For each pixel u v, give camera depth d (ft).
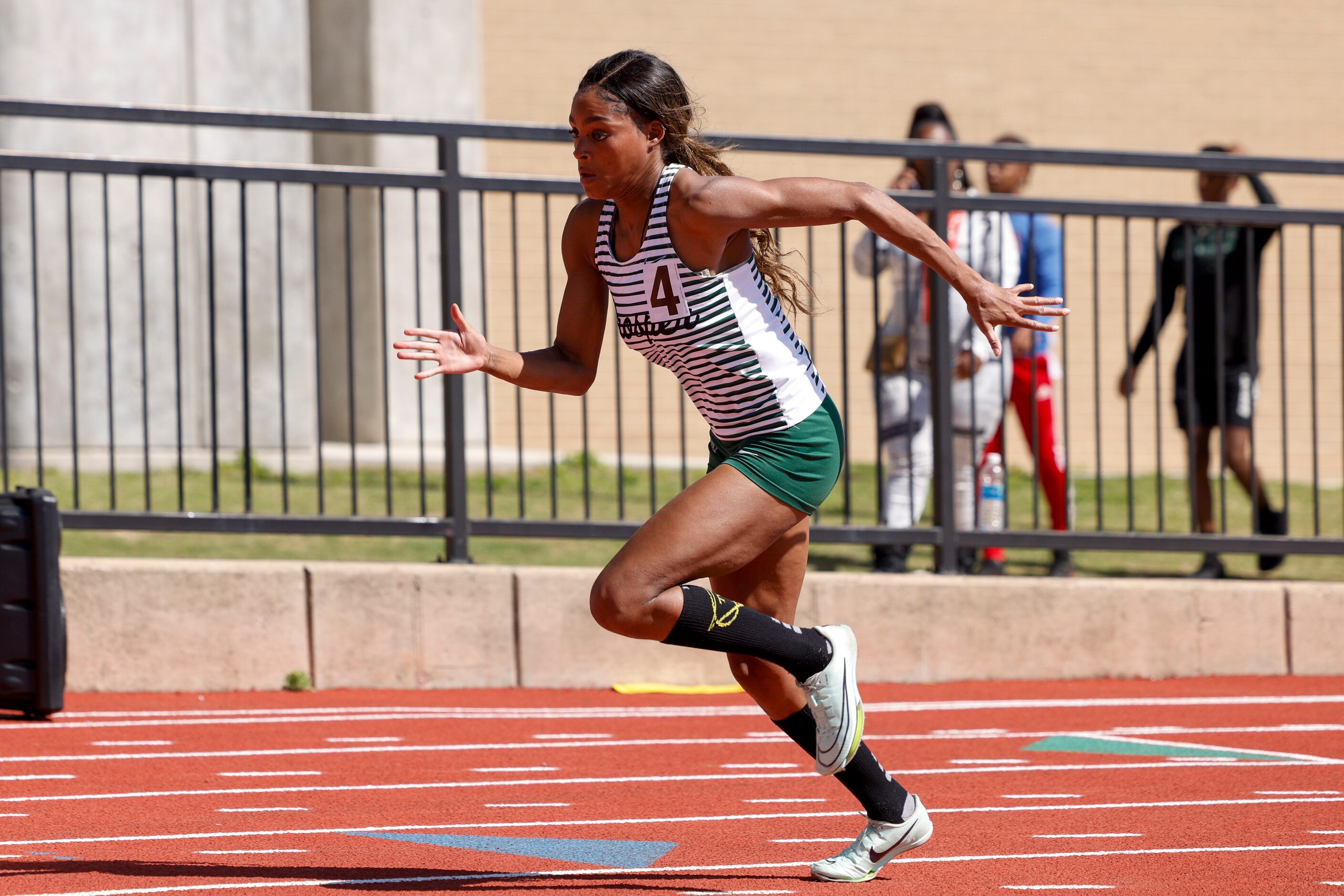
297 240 142.72
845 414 83.05
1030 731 75.66
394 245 152.15
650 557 44.04
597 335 49.06
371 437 151.43
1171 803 60.03
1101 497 91.15
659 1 169.99
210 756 66.69
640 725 76.48
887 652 88.17
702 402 46.47
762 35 172.55
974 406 91.91
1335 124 185.57
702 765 67.26
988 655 89.35
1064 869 49.39
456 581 83.92
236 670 81.41
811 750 49.03
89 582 80.12
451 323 84.48
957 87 177.27
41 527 72.59
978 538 90.27
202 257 138.41
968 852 51.85
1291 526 120.98
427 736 72.23
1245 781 64.44
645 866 49.44
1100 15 180.45
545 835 53.72
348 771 64.39
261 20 144.25
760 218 43.19
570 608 85.51
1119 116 180.75
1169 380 176.45
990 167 103.96
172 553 96.02
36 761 64.75
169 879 46.29
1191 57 182.50
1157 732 75.66
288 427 142.31
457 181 83.61
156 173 81.20
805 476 45.47
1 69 129.49
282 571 82.07
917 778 65.05
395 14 154.71
